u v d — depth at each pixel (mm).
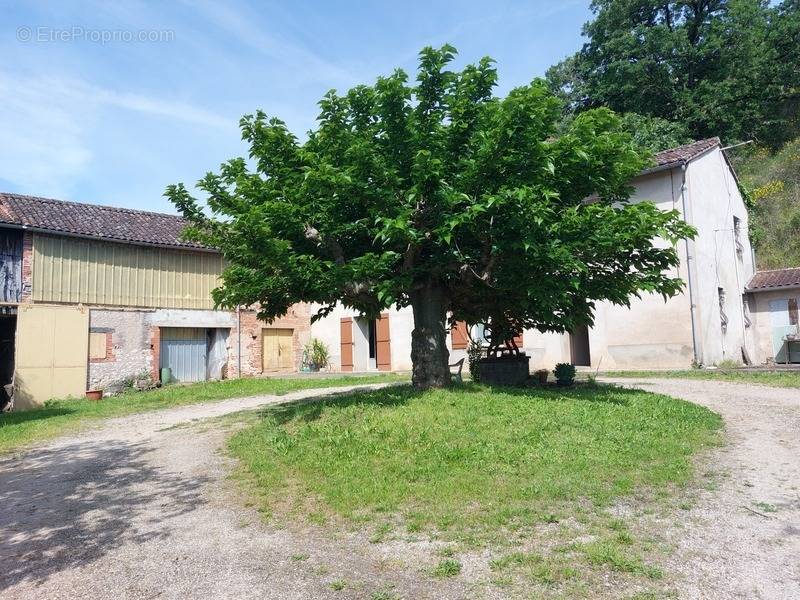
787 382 12141
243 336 20312
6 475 7312
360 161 7844
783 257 21656
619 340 16859
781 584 3473
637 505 4863
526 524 4516
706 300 16172
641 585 3510
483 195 7691
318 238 8945
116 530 4945
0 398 16312
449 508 4910
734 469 5859
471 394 9016
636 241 8617
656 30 28375
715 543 4082
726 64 28781
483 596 3457
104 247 17281
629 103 29750
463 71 8727
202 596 3637
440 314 9992
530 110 7297
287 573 3914
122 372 17281
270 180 9258
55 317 16062
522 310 10945
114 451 8336
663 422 7730
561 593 3447
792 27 28438
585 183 9156
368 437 7047
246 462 6926
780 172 25391
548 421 7406
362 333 22219
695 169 16719
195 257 19312
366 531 4594
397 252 9273
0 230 15484
